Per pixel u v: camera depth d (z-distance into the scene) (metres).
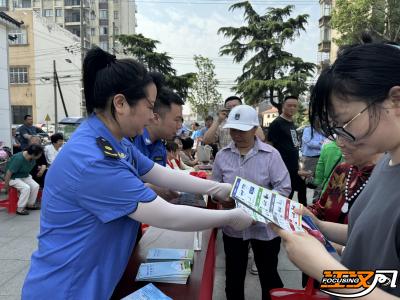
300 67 21.58
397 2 13.05
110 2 56.47
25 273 3.69
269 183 2.53
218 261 4.01
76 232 1.28
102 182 1.22
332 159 3.38
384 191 0.97
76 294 1.27
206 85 24.83
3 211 6.20
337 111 0.94
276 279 2.58
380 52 0.90
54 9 53.22
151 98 1.36
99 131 1.34
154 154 2.50
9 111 9.34
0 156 8.06
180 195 2.21
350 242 1.06
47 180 1.32
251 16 22.50
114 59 1.38
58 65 34.12
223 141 5.28
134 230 1.41
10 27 9.23
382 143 0.92
